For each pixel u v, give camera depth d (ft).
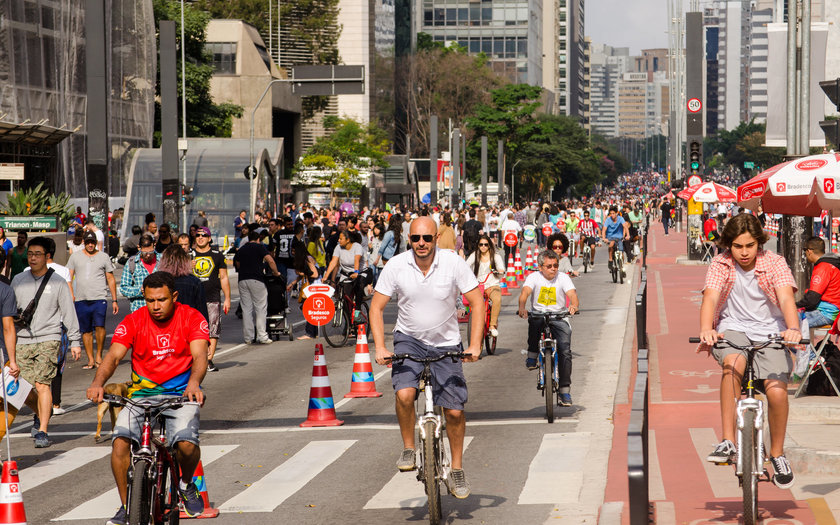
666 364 78.95
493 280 88.79
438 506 37.37
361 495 44.24
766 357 36.78
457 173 397.80
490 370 80.94
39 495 45.88
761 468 34.27
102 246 132.98
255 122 460.14
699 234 202.28
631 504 26.18
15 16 225.76
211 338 83.46
